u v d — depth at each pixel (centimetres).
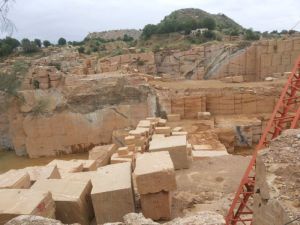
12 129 3650
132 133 2066
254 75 4994
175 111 3384
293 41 4569
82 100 3503
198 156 1656
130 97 3481
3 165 3406
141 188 950
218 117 3353
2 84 3747
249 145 3042
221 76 5134
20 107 3566
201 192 1247
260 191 743
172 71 5600
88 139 3531
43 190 899
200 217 621
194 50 5472
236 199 1067
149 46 7438
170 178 948
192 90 3547
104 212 931
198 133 2720
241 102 3425
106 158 2167
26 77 3634
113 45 8075
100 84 3525
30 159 3544
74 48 7194
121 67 4597
